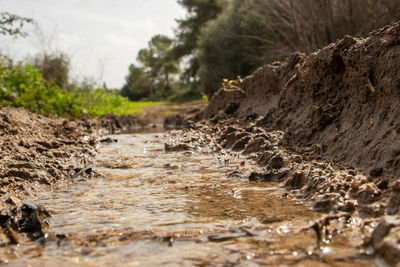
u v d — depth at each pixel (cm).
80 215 286
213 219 265
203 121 983
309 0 1409
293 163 403
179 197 332
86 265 199
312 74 522
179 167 479
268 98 757
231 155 546
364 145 348
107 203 319
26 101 1384
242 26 2433
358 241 209
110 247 222
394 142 306
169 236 234
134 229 249
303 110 540
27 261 207
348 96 447
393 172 282
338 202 265
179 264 196
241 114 834
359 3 1362
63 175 435
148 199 329
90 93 1702
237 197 324
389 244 183
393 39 359
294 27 1538
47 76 1709
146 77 7062
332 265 185
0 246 231
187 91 4775
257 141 539
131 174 445
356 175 308
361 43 415
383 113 348
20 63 1445
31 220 262
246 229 241
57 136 767
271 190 344
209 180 397
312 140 462
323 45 1413
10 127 736
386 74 357
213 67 2867
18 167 430
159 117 1869
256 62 2380
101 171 466
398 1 1322
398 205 235
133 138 908
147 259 204
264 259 196
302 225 243
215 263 195
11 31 1237
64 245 228
